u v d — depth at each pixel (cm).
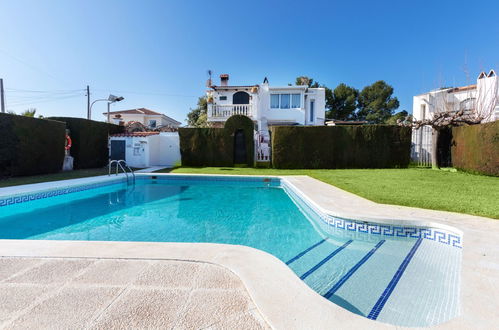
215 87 2384
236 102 2447
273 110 2427
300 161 1556
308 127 1548
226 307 191
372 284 313
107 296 204
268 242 480
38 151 1131
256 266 257
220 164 1661
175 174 1198
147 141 1723
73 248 301
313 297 202
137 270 249
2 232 534
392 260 384
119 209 740
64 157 1330
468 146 1134
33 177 1052
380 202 594
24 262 265
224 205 794
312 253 421
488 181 897
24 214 681
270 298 200
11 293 208
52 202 809
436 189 748
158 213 699
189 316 179
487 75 1560
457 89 1811
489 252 304
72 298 201
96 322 172
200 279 232
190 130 1661
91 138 1538
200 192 993
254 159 1686
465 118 1255
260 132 2138
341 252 423
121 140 1752
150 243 319
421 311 256
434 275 335
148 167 1669
